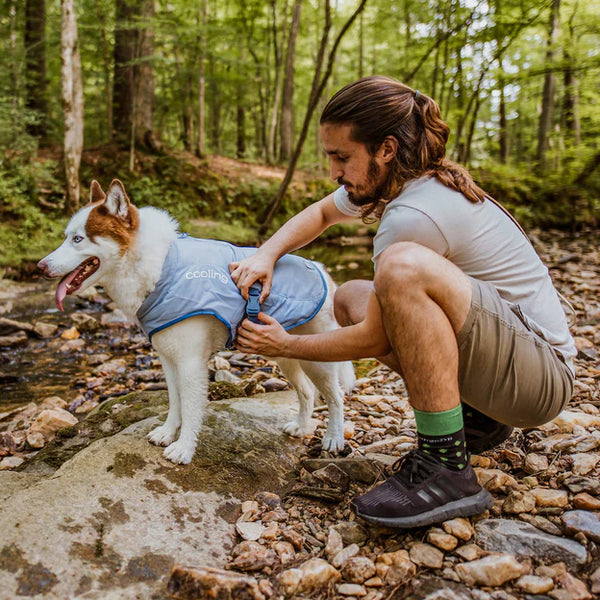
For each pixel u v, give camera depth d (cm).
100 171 1097
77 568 146
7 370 408
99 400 347
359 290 208
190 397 209
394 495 165
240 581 142
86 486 180
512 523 167
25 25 1379
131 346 465
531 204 1304
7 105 967
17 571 141
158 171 1155
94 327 510
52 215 871
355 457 215
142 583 146
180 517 176
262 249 219
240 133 1956
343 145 164
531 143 1903
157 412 267
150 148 1212
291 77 1616
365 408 293
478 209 164
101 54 1345
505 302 162
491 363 159
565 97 1375
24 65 1216
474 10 1027
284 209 1198
